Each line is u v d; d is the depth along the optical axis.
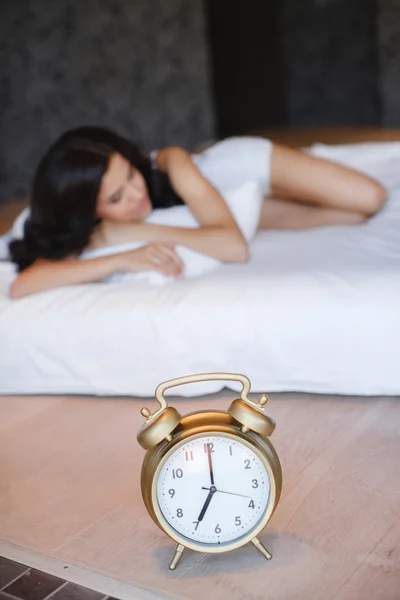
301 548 1.46
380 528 1.50
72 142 2.47
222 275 2.31
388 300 2.01
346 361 2.03
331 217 2.92
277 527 1.53
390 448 1.78
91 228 2.49
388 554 1.42
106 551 1.52
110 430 2.02
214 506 1.40
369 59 7.27
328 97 7.50
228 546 1.41
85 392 2.23
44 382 2.26
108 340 2.17
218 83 7.10
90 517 1.64
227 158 2.95
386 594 1.33
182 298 2.16
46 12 5.68
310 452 1.80
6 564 1.52
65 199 2.44
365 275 2.11
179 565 1.45
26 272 2.41
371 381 2.03
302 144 5.70
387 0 6.46
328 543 1.47
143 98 6.33
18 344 2.24
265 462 1.38
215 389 2.13
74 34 5.85
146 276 2.38
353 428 1.89
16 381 2.28
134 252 2.39
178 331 2.11
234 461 1.40
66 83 5.85
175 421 1.38
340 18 7.24
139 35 6.23
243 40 7.12
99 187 2.44
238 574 1.41
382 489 1.63
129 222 2.54
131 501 1.68
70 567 1.48
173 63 6.48
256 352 2.08
